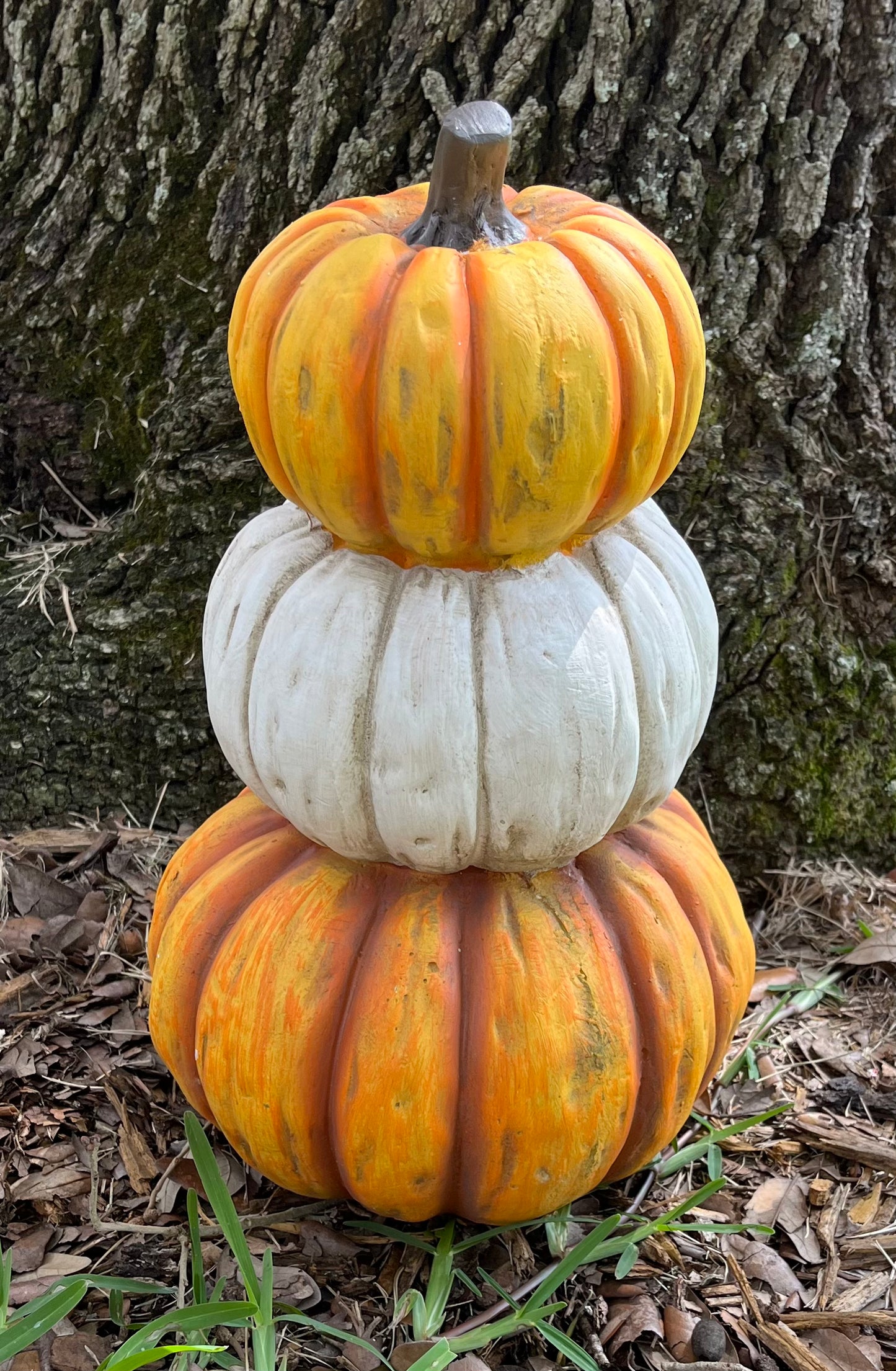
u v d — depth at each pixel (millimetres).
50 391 1180
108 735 1134
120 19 1097
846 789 1116
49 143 1146
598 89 1042
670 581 839
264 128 1095
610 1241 864
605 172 1060
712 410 1081
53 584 1156
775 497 1083
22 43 1122
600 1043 813
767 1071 995
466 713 773
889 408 1089
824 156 1049
